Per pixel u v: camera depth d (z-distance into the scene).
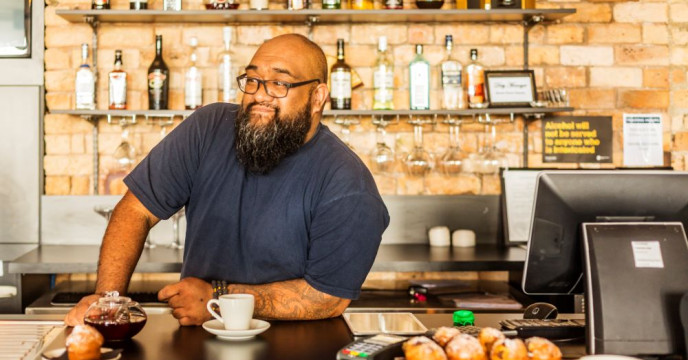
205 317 1.50
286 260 1.71
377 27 3.25
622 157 3.32
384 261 2.64
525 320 1.56
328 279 1.61
